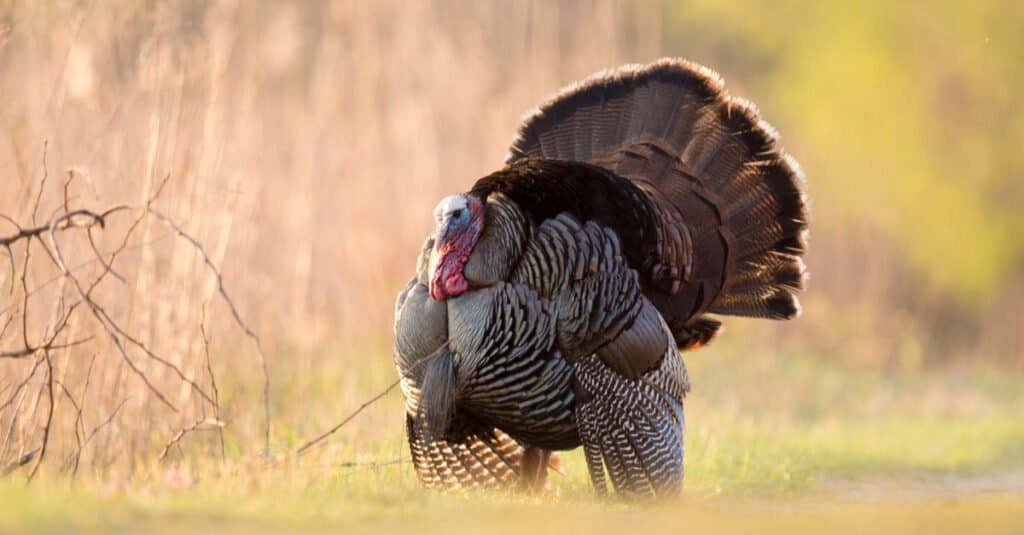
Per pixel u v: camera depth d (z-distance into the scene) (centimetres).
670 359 2922
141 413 3478
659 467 2862
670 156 3278
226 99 4572
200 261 3769
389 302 5419
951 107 8169
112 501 2272
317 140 5281
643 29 8800
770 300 3316
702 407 4753
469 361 2795
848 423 4841
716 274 3250
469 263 2802
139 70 3778
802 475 3384
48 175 3612
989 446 4162
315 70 5828
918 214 7806
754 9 9181
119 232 3750
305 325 4741
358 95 5622
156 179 3750
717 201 3269
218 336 4153
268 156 5375
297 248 5066
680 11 9319
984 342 7438
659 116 3312
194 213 3794
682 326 3231
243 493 2484
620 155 3300
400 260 5528
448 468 2934
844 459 3694
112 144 3806
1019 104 8144
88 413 3397
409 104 5784
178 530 2122
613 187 2917
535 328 2783
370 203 5519
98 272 3572
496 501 2728
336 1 5856
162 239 3706
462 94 6000
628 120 3331
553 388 2822
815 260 7231
